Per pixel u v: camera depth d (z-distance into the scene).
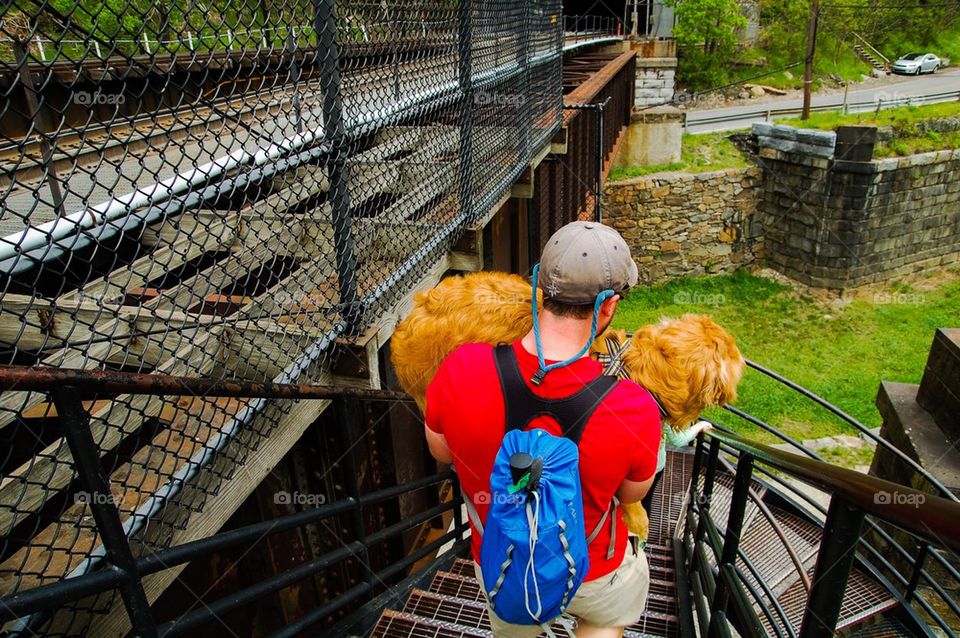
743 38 34.16
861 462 11.90
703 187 20.91
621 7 32.84
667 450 5.36
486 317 2.08
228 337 2.22
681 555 3.22
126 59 1.50
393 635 2.61
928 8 35.31
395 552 5.62
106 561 1.50
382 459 5.27
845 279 20.48
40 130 1.35
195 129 3.15
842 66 33.78
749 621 1.70
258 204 2.70
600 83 10.11
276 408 2.30
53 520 1.81
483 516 1.52
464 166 3.68
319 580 4.51
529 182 5.41
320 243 2.86
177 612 3.08
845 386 15.40
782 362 17.03
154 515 1.75
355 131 2.46
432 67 3.20
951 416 6.70
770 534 4.55
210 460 1.94
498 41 4.26
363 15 2.48
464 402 1.38
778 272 22.11
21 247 1.41
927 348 17.31
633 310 20.33
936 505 0.94
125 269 2.39
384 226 2.90
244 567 3.61
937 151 20.16
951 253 21.83
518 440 1.31
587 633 1.75
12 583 1.65
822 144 19.77
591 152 9.62
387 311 2.87
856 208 19.88
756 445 1.79
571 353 1.37
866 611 3.86
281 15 2.00
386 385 5.12
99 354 2.19
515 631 1.68
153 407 2.06
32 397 1.98
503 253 7.79
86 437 1.38
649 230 21.08
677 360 1.92
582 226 1.39
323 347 2.42
